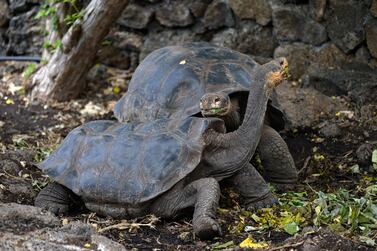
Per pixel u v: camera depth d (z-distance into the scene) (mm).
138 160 7145
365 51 10820
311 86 11117
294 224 6848
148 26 12570
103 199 7180
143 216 7199
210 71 8117
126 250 6242
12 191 7973
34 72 12336
